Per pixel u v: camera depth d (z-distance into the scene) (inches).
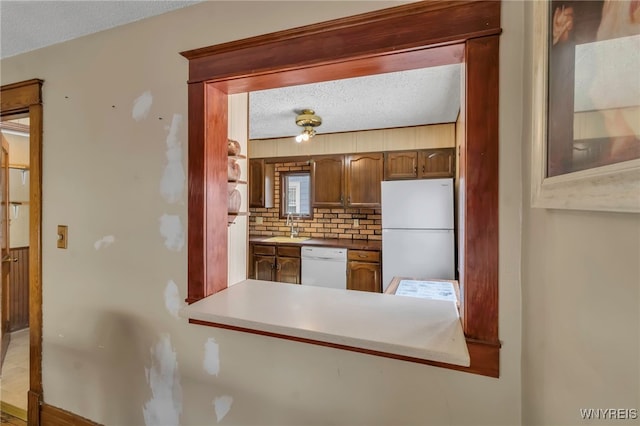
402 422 43.0
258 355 50.3
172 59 54.4
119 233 59.5
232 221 61.4
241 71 49.5
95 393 62.1
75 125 62.8
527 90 35.2
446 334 40.4
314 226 176.1
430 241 132.4
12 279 119.9
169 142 55.1
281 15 47.3
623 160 17.2
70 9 53.1
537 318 32.5
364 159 153.9
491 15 38.0
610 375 19.9
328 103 112.9
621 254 18.8
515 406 38.0
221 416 53.0
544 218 30.6
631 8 16.8
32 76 66.8
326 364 46.5
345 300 53.3
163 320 56.4
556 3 26.4
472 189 39.0
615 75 18.2
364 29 42.9
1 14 54.1
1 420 72.9
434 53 41.9
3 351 102.1
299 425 48.2
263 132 159.5
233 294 56.0
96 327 61.8
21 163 125.0
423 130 145.8
